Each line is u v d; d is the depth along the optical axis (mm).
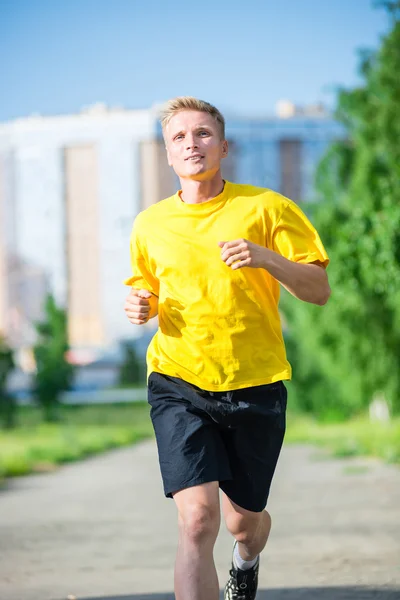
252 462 7707
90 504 20438
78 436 56750
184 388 7633
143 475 29016
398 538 13883
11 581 11422
